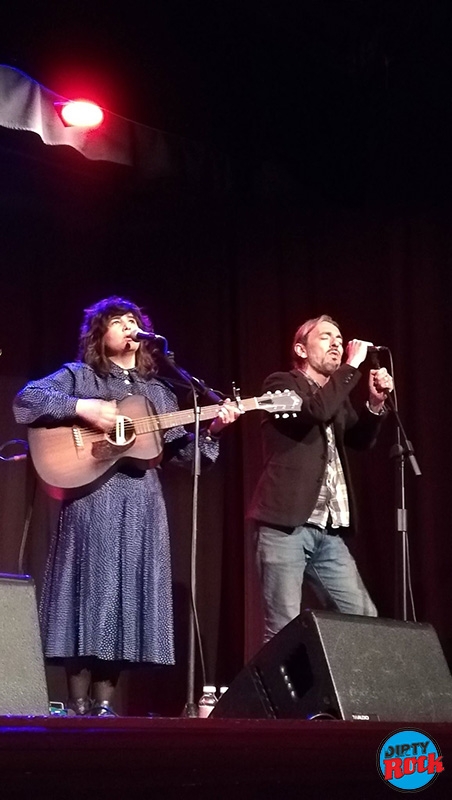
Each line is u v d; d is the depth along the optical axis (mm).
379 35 5020
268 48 4977
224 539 5375
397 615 3738
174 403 3920
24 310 5594
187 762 1671
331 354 4254
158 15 4758
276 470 3973
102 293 5719
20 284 5625
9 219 5684
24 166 5363
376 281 5418
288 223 5668
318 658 2605
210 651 5234
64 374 3756
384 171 5430
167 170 5164
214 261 5750
